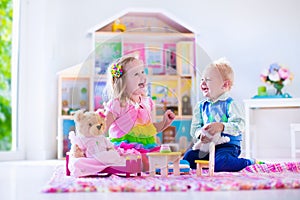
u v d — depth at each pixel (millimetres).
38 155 3572
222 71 2154
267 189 1448
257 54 3982
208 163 1881
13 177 2021
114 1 3896
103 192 1407
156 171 1977
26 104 3617
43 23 3650
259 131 3914
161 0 3955
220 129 2064
